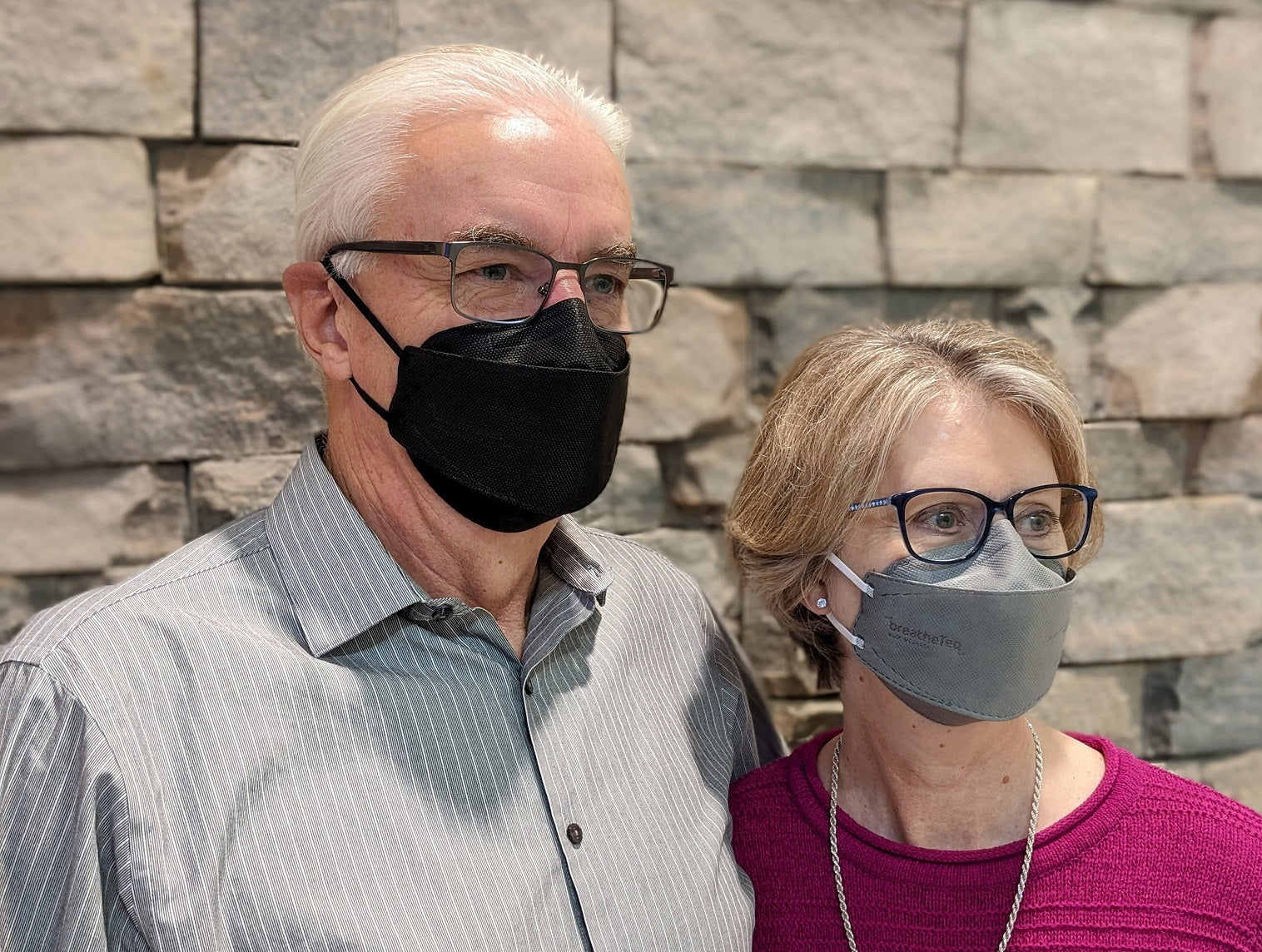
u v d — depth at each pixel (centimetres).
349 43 181
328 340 116
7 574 178
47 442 177
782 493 121
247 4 176
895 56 205
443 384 108
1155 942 108
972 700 110
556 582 122
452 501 111
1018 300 217
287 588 111
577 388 108
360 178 108
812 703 214
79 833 93
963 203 212
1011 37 209
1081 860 112
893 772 119
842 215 207
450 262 104
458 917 100
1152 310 222
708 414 206
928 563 110
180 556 113
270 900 96
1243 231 224
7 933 95
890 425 111
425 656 111
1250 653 233
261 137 180
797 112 202
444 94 108
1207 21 217
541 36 189
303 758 102
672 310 202
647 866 112
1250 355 226
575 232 109
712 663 139
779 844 124
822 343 124
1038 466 112
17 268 171
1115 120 216
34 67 169
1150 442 226
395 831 102
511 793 109
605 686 122
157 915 93
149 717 98
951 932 114
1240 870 109
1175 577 227
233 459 185
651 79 195
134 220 176
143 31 173
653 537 207
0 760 96
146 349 179
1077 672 226
